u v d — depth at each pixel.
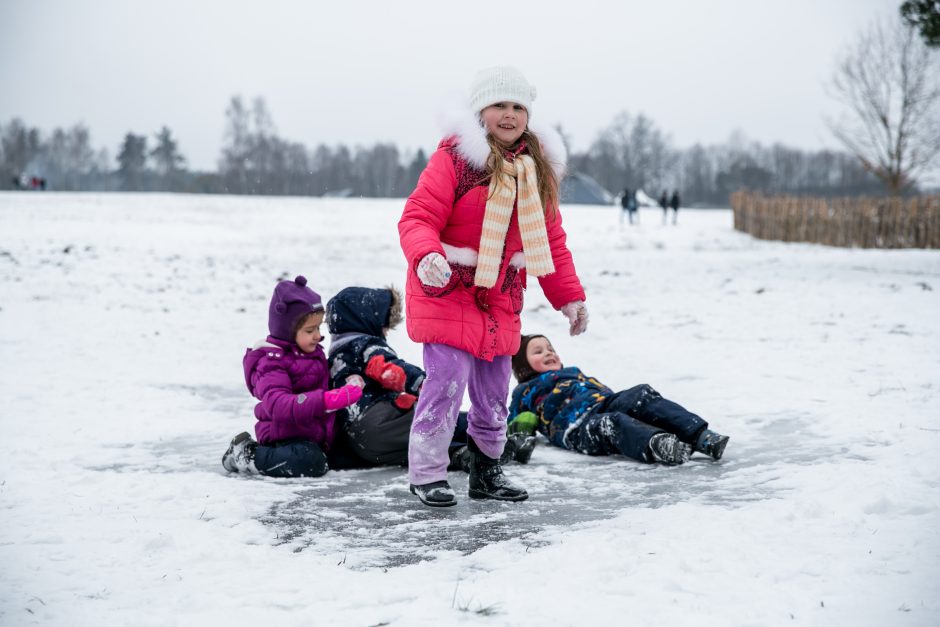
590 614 2.35
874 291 11.89
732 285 13.54
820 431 4.82
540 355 5.22
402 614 2.38
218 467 4.41
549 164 3.88
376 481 4.16
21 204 38.34
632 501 3.67
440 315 3.65
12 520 3.32
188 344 8.79
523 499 3.75
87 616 2.36
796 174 152.88
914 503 3.23
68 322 9.95
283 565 2.83
